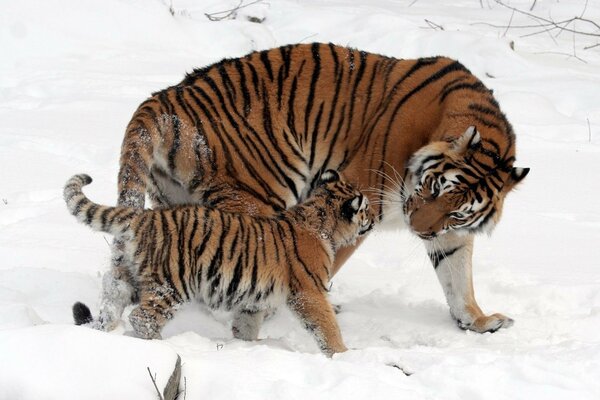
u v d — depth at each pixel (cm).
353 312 1152
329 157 1124
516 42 2642
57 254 1210
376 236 1412
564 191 1628
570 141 1917
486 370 811
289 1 2891
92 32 2455
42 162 1619
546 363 824
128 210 939
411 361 860
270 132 1106
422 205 1052
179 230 938
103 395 695
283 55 1143
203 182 1090
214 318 1099
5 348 712
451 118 1073
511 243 1400
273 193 1110
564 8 2984
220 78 1118
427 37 2489
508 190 1088
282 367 818
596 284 1207
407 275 1287
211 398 752
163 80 2198
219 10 2838
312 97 1120
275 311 1105
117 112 1934
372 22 2597
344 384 766
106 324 939
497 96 2105
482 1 3130
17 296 1038
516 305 1180
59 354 712
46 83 2116
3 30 2353
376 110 1109
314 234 999
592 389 787
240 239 959
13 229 1312
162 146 1070
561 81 2258
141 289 938
